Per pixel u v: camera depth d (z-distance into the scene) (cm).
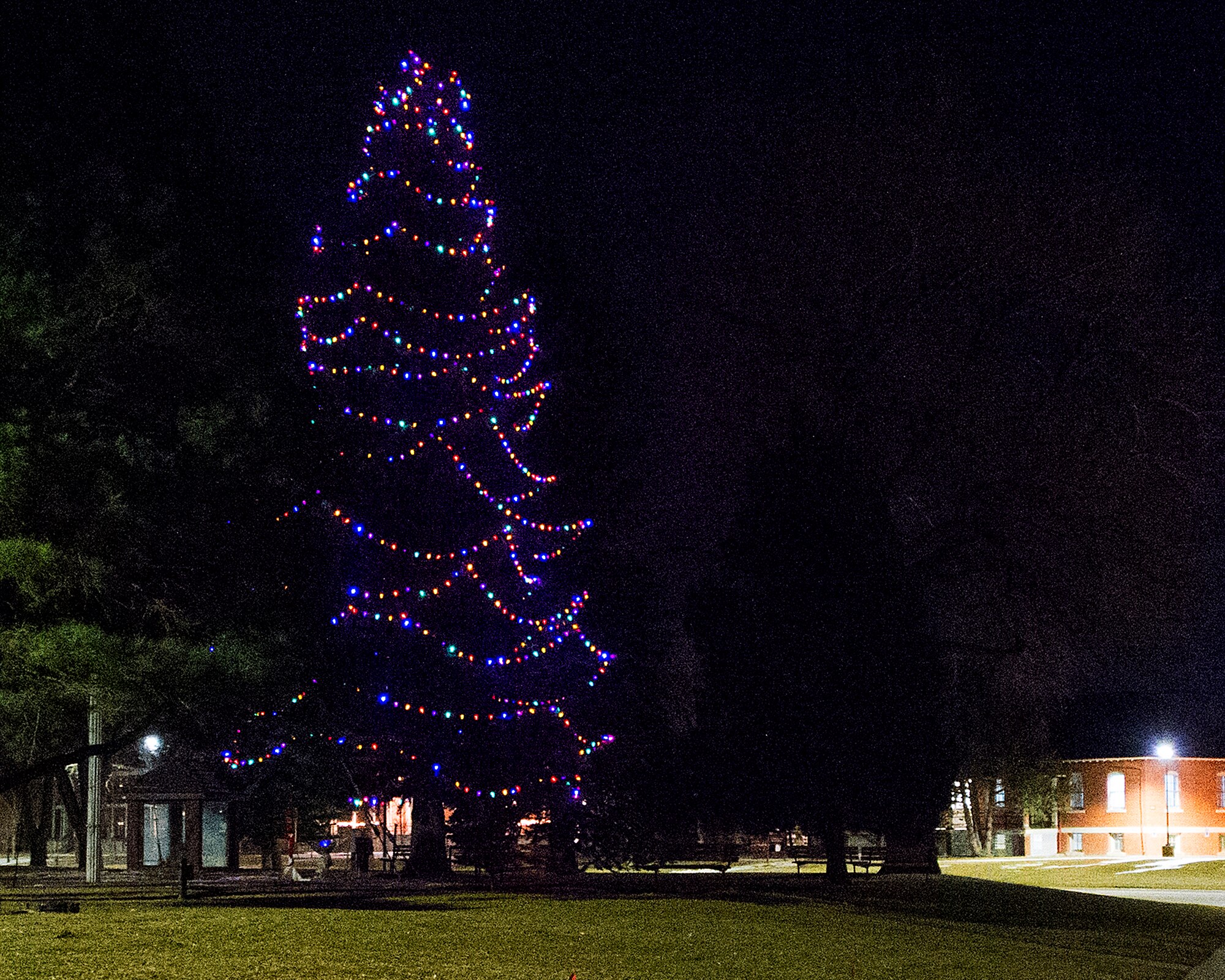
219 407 1691
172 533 1711
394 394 2903
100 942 1372
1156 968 1802
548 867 3041
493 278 3086
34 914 1669
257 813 3484
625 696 3127
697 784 2991
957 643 3216
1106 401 3136
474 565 2827
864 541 3062
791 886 2675
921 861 3161
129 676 1609
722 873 3083
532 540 3216
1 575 1493
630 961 1507
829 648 2998
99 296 1595
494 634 2888
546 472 3381
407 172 3006
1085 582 3141
